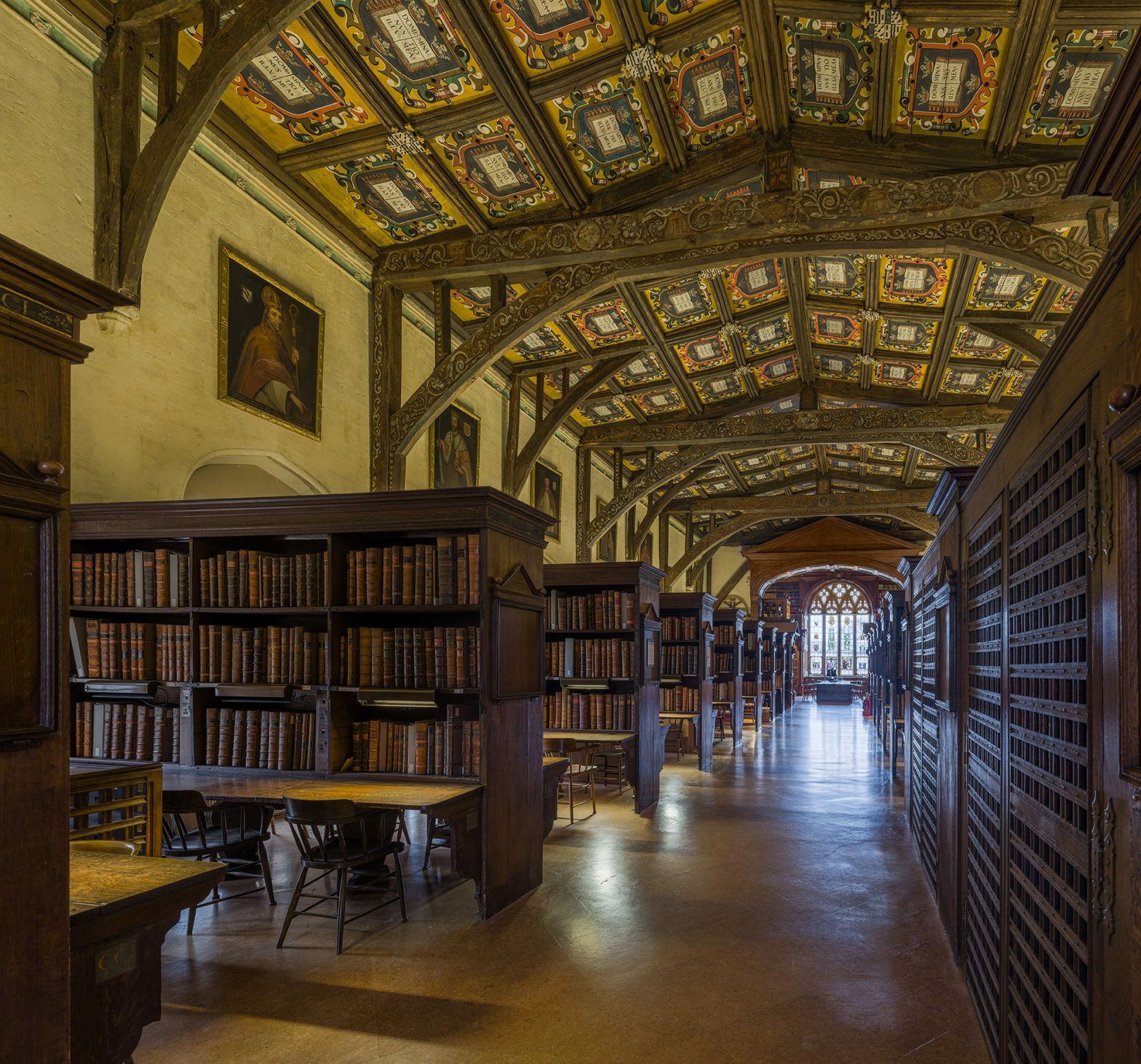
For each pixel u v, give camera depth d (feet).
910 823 25.64
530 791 19.08
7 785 6.45
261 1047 11.38
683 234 25.70
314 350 26.53
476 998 13.07
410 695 17.24
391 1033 11.84
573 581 29.76
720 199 25.27
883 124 24.00
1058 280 24.58
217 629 18.35
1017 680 9.98
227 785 16.76
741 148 25.81
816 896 18.62
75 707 19.11
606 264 27.25
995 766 11.19
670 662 39.22
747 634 59.93
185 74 21.08
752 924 16.71
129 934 8.22
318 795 15.47
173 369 21.08
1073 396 7.64
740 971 14.26
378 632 17.87
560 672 29.71
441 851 22.06
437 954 14.87
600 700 29.04
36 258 6.55
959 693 14.53
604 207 27.63
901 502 65.77
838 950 15.29
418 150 24.26
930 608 19.90
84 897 8.14
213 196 22.58
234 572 18.37
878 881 19.89
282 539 20.03
